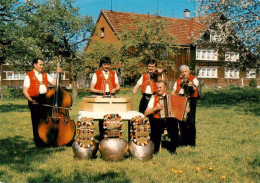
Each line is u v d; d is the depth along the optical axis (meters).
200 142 6.97
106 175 4.44
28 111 14.82
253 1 17.77
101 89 6.47
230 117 11.85
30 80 6.35
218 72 41.22
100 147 5.18
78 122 5.32
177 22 40.84
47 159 5.30
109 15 38.62
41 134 6.21
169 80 36.94
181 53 38.34
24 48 17.27
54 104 6.20
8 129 8.80
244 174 4.62
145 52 28.36
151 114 5.72
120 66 29.69
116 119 5.24
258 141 7.14
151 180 4.26
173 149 5.78
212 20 19.77
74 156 5.40
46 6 24.66
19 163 5.02
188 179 4.37
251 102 18.78
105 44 29.64
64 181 4.17
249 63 19.47
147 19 29.06
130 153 5.29
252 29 17.67
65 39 26.31
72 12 26.28
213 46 20.27
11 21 17.16
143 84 6.63
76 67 27.75
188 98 5.94
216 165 5.05
